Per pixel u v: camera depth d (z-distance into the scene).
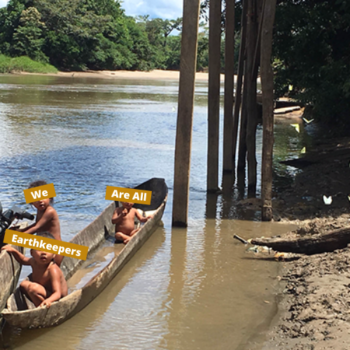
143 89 46.34
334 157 13.96
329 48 14.73
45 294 5.19
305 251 7.22
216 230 8.45
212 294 6.03
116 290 6.12
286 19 13.71
